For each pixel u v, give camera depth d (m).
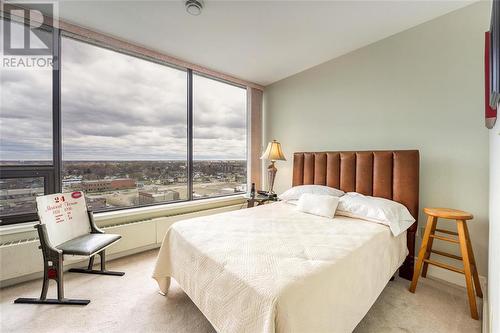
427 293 1.91
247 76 3.59
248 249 1.41
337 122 2.94
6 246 1.86
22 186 2.10
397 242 1.92
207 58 2.98
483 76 1.90
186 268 1.55
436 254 2.14
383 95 2.50
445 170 2.10
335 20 2.16
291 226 1.88
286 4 1.94
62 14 2.08
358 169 2.58
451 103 2.06
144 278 2.14
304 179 3.14
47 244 1.75
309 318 1.02
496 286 0.99
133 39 2.52
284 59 2.99
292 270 1.13
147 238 2.66
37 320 1.57
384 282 1.66
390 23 2.21
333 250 1.38
